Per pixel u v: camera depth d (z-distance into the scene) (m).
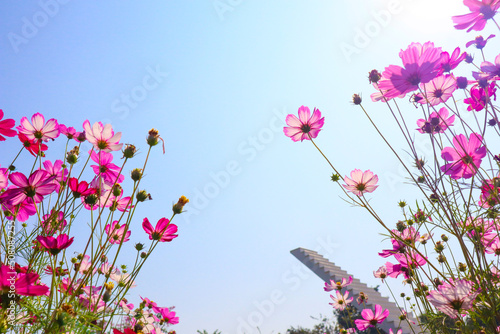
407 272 1.19
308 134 1.33
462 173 0.96
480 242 0.90
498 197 0.92
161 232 1.03
